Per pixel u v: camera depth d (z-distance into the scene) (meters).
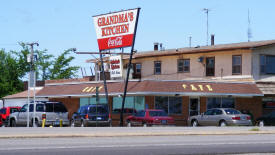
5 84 82.69
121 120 40.62
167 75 51.78
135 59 54.94
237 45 47.25
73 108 49.88
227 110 36.22
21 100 60.97
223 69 47.62
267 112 46.91
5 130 25.02
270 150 15.76
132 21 43.03
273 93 45.03
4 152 13.94
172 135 22.58
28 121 34.19
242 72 46.31
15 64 85.19
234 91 43.84
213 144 17.75
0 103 62.59
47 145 16.44
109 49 45.09
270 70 46.97
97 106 36.75
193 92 42.22
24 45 87.00
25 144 16.77
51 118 34.62
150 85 41.28
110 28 45.00
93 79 56.69
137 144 17.41
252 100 46.31
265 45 45.88
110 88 44.91
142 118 36.38
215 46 50.56
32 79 35.09
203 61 49.09
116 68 45.75
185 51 49.56
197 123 38.19
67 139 19.39
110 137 20.88
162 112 36.72
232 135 23.33
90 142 18.03
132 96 43.78
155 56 52.56
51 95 50.25
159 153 14.40
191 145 17.23
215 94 42.94
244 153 14.86
